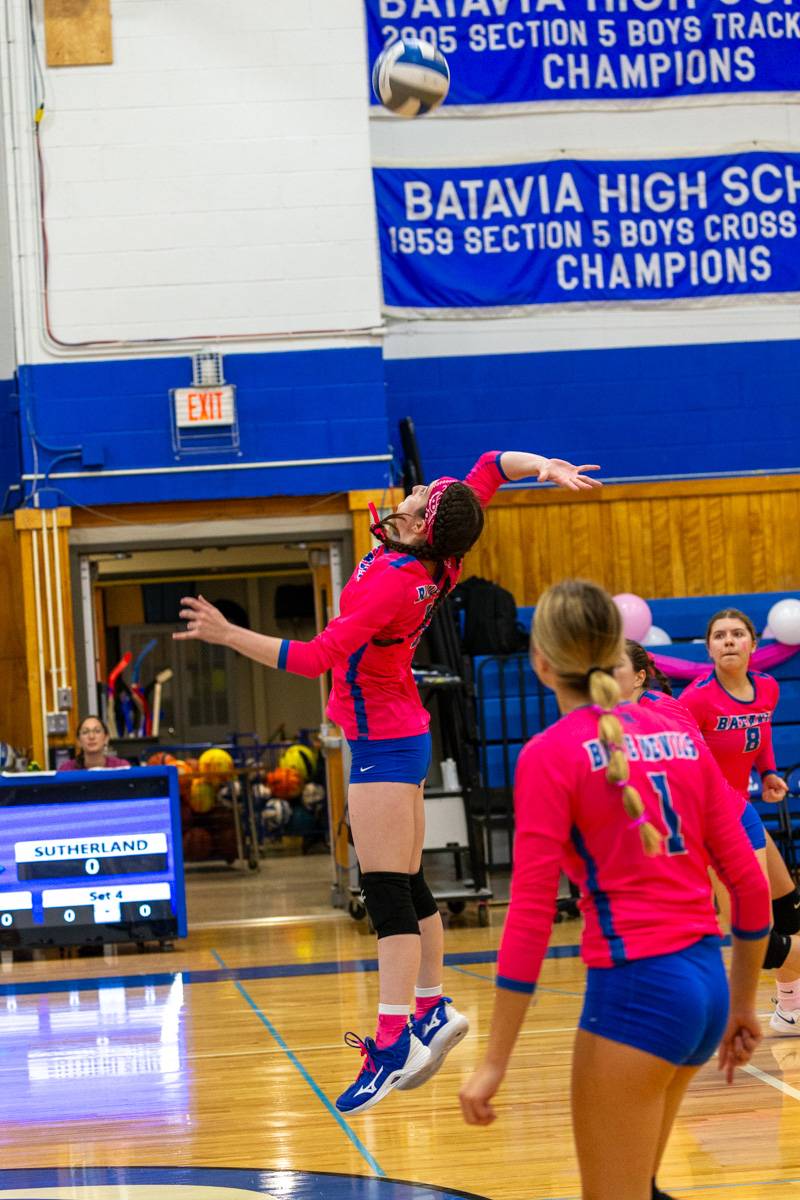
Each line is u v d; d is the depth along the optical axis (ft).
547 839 9.86
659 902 9.81
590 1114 9.78
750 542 47.14
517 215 47.37
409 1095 19.77
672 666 41.78
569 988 27.76
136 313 41.60
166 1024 26.45
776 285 48.14
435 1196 14.64
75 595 41.78
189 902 47.85
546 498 46.34
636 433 47.78
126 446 41.57
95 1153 17.22
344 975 31.42
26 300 41.47
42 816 36.86
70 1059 23.53
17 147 41.47
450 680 37.68
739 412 48.16
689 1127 17.29
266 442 41.86
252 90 41.86
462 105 47.37
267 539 42.42
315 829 64.69
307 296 41.96
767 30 48.26
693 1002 9.56
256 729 77.05
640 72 47.93
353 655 16.87
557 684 10.58
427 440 47.26
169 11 41.70
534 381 47.52
